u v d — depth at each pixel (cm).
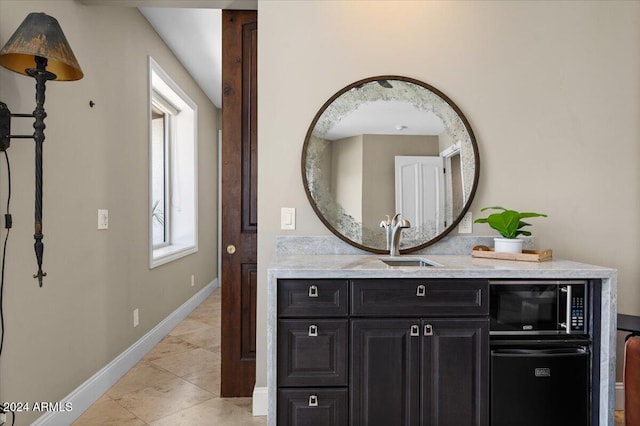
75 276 220
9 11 172
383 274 164
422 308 165
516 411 165
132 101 295
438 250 220
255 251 243
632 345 140
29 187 184
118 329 270
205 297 513
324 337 163
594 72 224
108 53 258
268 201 219
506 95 223
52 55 152
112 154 262
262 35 219
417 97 220
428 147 220
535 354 166
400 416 164
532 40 223
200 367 288
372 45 221
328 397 163
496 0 223
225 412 223
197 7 239
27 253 182
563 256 223
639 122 224
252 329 244
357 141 219
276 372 162
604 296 168
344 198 218
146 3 231
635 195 224
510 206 223
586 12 224
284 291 164
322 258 201
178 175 468
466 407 165
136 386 256
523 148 223
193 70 435
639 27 225
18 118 178
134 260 296
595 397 168
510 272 166
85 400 225
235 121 245
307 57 220
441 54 222
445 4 222
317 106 220
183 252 419
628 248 223
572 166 223
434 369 165
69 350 213
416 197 218
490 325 167
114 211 265
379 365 164
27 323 182
